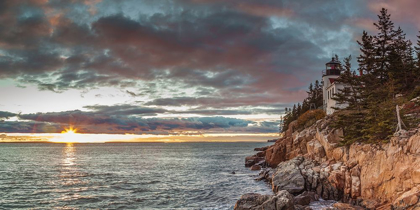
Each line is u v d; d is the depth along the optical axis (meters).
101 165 85.56
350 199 32.31
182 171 68.75
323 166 39.97
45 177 59.69
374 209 27.59
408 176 26.02
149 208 34.44
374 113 37.94
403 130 30.19
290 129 74.88
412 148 26.92
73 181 54.19
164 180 54.72
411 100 39.97
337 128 44.50
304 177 37.31
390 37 54.69
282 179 38.84
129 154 148.88
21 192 43.84
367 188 30.64
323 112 69.12
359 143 37.09
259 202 27.67
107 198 39.59
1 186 48.78
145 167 79.06
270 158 66.69
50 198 39.84
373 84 48.44
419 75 48.94
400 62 51.91
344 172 34.38
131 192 43.56
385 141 31.39
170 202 37.12
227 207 34.34
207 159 107.75
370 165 31.28
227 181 51.81
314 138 49.81
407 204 23.92
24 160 104.81
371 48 52.75
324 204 32.44
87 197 40.28
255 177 55.50
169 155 137.12
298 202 31.83
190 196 40.38
